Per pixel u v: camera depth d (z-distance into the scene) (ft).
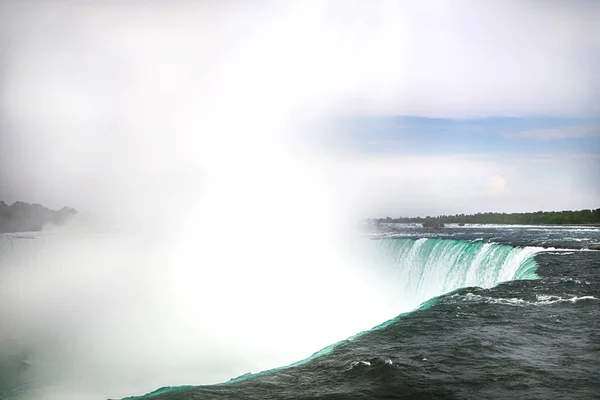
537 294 63.52
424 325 49.44
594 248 105.81
